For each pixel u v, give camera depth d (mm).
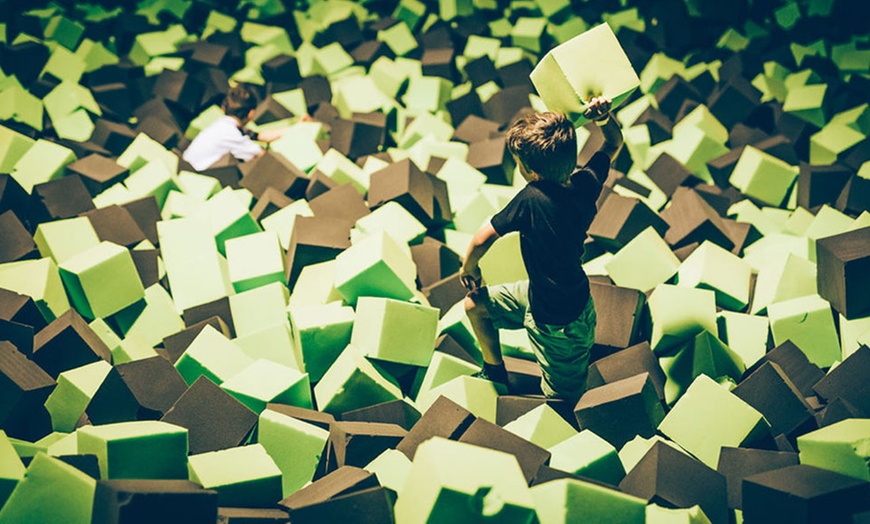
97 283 3119
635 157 4801
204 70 5875
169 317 3273
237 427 2529
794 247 3461
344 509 2029
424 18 7340
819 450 2283
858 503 2064
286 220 3801
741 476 2363
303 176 4250
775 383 2623
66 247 3410
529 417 2561
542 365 2680
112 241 3596
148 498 1811
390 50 6500
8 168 4242
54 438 2617
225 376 2838
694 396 2562
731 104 5246
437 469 1854
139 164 4441
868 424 2297
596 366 2891
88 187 4148
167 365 2734
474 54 6332
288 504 2182
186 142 5133
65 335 2830
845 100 5355
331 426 2549
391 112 5355
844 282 2783
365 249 3064
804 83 5699
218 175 4363
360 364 2766
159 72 6090
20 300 2918
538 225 2301
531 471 2293
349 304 3104
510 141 2311
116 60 6230
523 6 7367
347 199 3838
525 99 5371
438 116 5559
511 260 3238
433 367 2904
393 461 2324
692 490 2221
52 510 1923
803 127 4934
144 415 2648
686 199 3820
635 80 2430
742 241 3711
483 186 4164
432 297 3281
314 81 5781
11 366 2576
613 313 3010
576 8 7422
